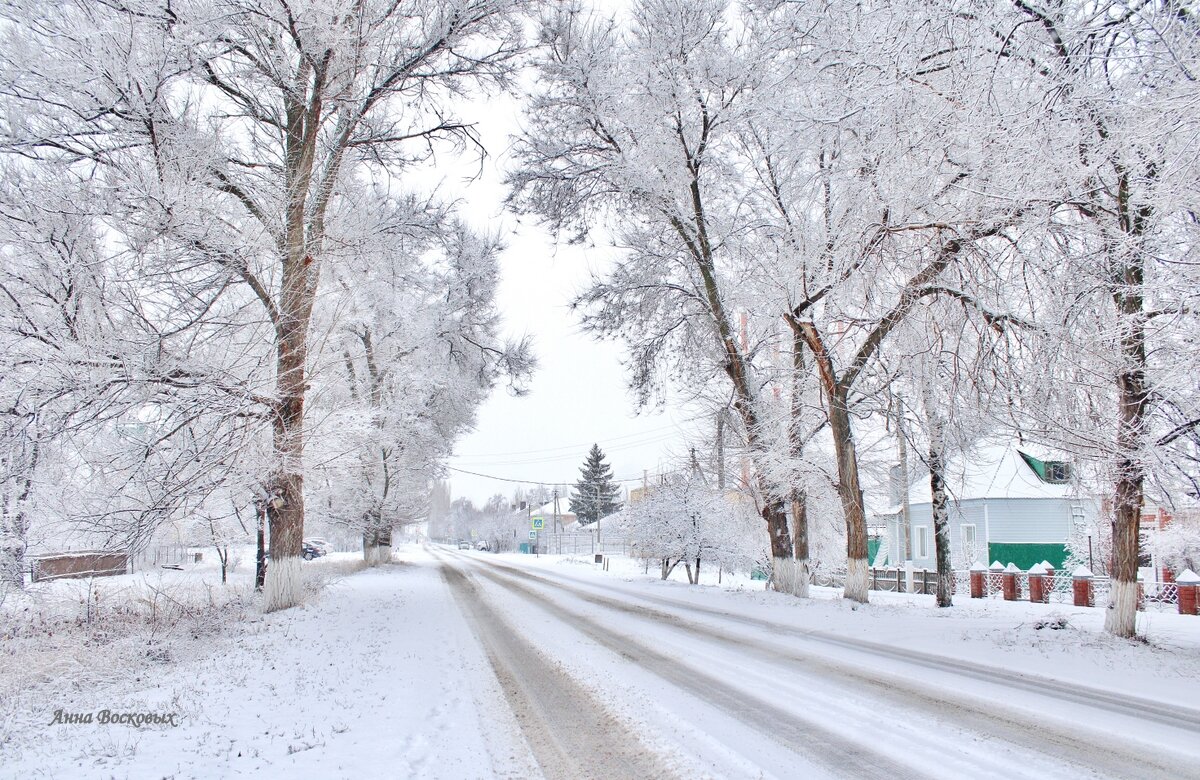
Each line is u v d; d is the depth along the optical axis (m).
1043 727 5.79
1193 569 21.80
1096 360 9.50
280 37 12.99
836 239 12.40
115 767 4.68
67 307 10.16
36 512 10.77
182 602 14.49
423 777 4.65
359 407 17.38
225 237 11.45
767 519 19.47
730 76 16.44
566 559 51.19
